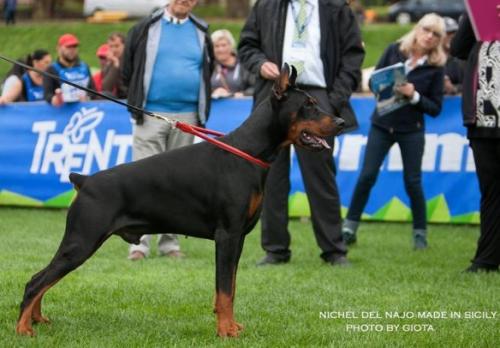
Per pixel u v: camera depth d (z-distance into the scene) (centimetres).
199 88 989
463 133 1245
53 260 615
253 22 955
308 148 656
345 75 930
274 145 652
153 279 841
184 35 983
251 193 636
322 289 806
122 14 3412
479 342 611
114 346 589
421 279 867
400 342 610
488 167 894
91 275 858
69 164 1344
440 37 1056
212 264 946
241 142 645
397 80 1028
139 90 970
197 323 668
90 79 1368
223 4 4694
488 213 903
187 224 638
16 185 1369
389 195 1270
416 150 1076
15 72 1420
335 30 929
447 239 1162
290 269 918
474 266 916
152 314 697
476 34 869
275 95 646
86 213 612
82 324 656
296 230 1227
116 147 1323
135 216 631
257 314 702
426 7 3619
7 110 1371
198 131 683
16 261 927
